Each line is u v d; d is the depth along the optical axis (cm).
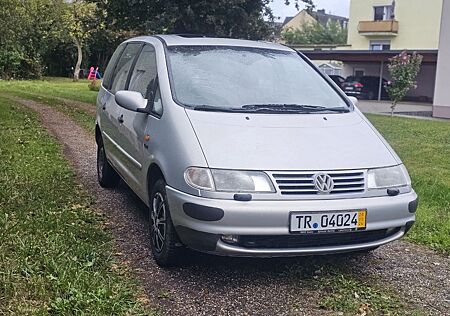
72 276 382
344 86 3425
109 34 2436
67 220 512
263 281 411
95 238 478
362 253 481
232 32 1609
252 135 411
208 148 394
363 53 3269
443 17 2044
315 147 409
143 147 466
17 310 337
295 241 381
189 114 430
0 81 3025
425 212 617
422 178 811
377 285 416
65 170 738
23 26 2480
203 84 474
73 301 348
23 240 441
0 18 2278
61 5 3506
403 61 1966
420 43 4206
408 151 1103
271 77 506
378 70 3719
